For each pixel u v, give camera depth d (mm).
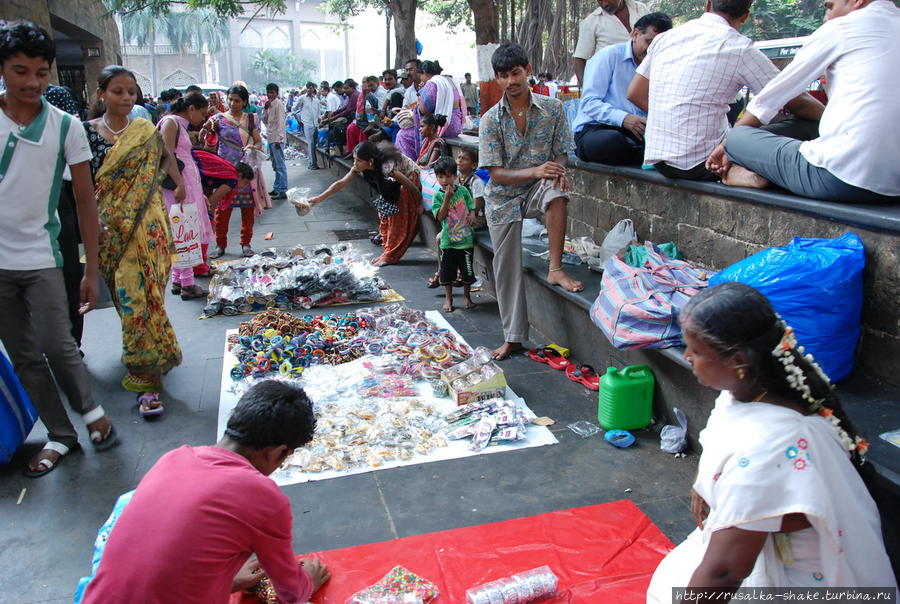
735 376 1479
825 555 1456
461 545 2629
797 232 3086
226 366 4441
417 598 2291
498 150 4203
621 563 2514
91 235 3328
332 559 2568
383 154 6609
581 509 2836
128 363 3875
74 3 16641
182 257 5730
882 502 2154
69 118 3104
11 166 2961
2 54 2773
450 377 3842
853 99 2760
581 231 5254
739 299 1446
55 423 3354
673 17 18812
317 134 15102
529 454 3311
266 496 1835
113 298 3865
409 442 3396
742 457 1445
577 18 14695
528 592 2297
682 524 2742
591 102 4684
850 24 2830
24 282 3121
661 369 3473
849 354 2715
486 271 5953
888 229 2566
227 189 6934
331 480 3111
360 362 4336
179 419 3758
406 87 11445
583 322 4246
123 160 3674
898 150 2689
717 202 3609
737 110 5336
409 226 6898
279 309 5551
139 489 1819
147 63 80812
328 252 6836
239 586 2316
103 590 1711
